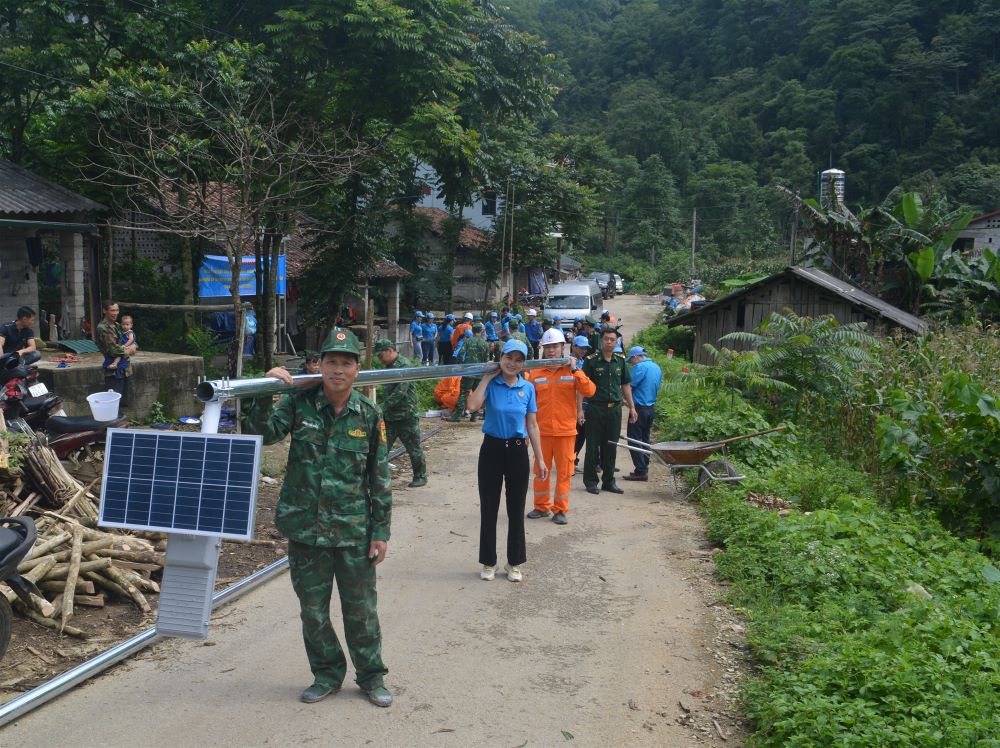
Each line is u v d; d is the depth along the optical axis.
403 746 4.19
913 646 4.93
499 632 5.70
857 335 13.77
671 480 10.87
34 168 19.84
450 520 8.52
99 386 12.34
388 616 5.90
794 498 9.41
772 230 84.69
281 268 21.55
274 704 4.54
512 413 6.55
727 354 13.62
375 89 17.33
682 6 135.00
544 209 40.03
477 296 43.88
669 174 92.12
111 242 17.09
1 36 18.42
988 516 9.40
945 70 86.94
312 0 16.33
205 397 3.71
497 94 23.50
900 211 26.42
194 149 14.03
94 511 6.84
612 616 6.07
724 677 5.13
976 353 14.00
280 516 4.38
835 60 97.81
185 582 3.78
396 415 9.68
